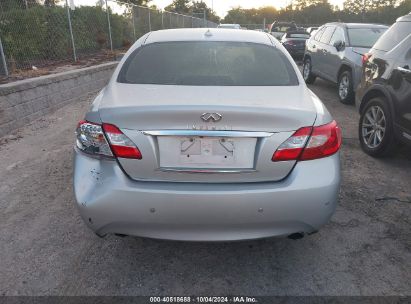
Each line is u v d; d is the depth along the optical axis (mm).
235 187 2209
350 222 3195
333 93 9031
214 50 3107
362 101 5043
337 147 2402
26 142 5082
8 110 5387
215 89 2582
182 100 2305
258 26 52594
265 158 2213
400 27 4664
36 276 2518
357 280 2514
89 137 2301
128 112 2189
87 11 11203
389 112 4387
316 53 9594
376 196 3656
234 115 2148
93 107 2447
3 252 2762
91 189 2252
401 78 4207
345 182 3947
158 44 3191
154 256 2748
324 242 2922
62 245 2854
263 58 3066
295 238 2512
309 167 2279
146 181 2240
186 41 3230
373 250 2828
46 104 6406
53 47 9414
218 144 2193
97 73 8539
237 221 2219
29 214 3279
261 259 2729
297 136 2236
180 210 2186
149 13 16656
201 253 2789
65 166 4285
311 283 2486
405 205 3496
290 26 25266
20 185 3818
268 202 2205
